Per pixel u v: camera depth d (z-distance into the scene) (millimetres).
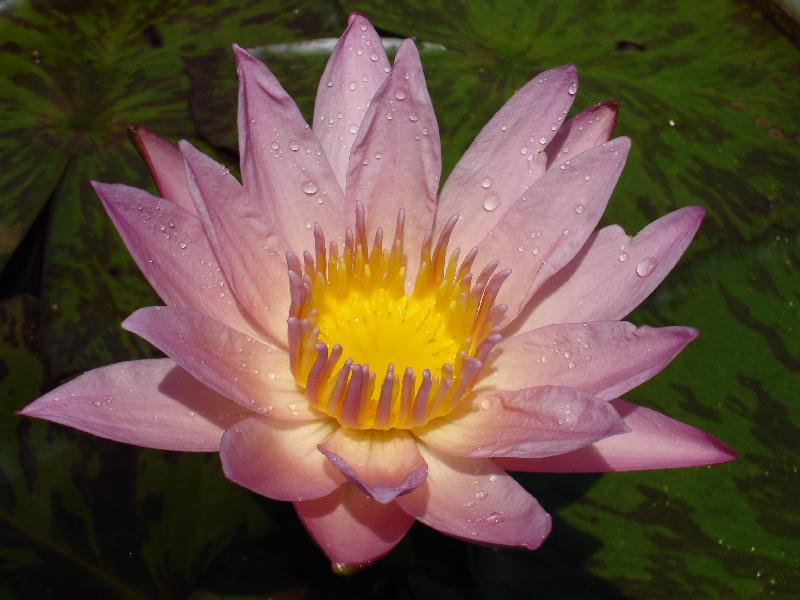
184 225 287
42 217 351
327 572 301
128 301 330
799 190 355
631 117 366
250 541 304
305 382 288
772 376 322
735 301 332
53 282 329
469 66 371
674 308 332
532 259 300
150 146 300
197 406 278
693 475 311
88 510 301
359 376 277
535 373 288
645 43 384
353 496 274
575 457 279
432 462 283
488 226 308
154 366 278
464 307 301
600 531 306
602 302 295
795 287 333
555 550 305
